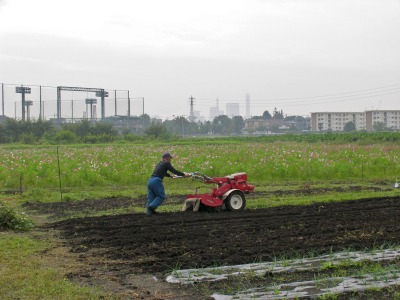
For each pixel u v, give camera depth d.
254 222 13.92
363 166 28.98
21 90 80.25
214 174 26.66
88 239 12.13
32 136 67.19
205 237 12.08
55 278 8.86
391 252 10.36
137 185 25.20
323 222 13.76
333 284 8.29
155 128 79.69
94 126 75.38
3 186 24.23
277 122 181.50
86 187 24.33
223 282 8.59
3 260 10.11
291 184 25.39
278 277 8.84
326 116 172.25
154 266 9.62
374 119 168.62
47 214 16.62
